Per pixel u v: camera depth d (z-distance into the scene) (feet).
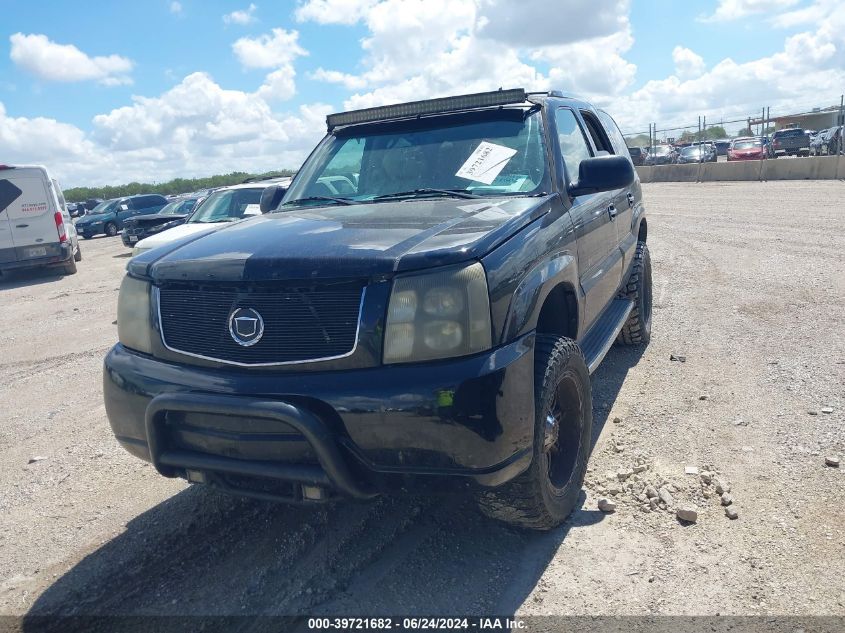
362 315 8.57
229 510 12.02
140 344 10.18
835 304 22.50
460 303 8.54
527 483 9.36
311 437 8.38
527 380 9.04
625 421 14.49
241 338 9.04
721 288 26.55
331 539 10.85
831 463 11.92
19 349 26.35
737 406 14.88
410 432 8.37
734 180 86.84
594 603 8.91
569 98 15.72
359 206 12.10
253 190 34.04
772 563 9.43
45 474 14.19
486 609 8.96
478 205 11.06
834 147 88.89
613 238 15.71
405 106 14.02
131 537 11.34
